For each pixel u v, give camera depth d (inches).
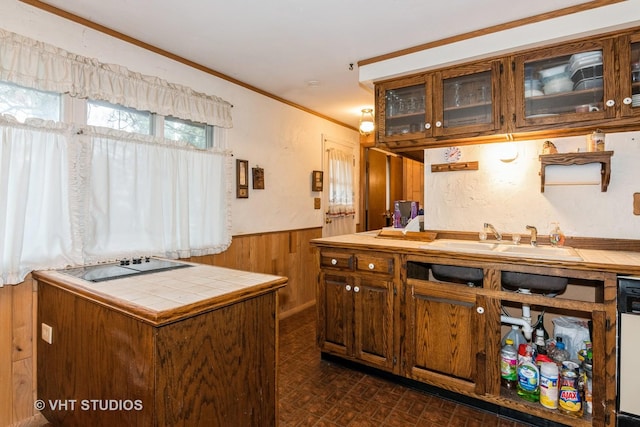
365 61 103.3
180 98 98.8
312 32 86.5
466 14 77.9
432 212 106.7
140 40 90.2
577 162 80.7
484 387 75.3
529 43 79.0
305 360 102.7
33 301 72.3
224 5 74.3
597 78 74.5
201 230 104.0
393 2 73.2
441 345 80.5
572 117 75.8
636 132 80.7
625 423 62.0
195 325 49.7
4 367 68.9
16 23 68.9
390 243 93.4
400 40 90.9
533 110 81.0
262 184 128.6
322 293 99.2
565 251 78.8
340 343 96.0
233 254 118.4
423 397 83.0
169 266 75.7
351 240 100.7
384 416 75.5
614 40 72.0
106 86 81.9
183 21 81.0
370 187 199.6
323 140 165.8
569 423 67.3
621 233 82.5
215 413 52.5
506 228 96.0
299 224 150.7
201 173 104.1
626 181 82.0
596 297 74.5
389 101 102.3
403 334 86.0
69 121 76.6
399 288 86.2
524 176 93.4
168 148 94.6
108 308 51.5
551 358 75.5
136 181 87.1
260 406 60.2
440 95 92.0
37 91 72.8
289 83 123.7
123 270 71.2
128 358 48.8
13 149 67.1
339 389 86.5
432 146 103.1
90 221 78.6
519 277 74.6
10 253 66.5
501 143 96.1
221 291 54.9
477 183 99.9
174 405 47.0
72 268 73.6
